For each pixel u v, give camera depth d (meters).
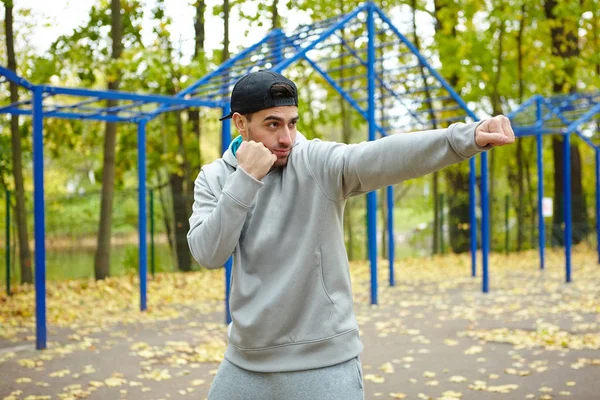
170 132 13.98
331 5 13.80
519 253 16.25
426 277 11.77
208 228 1.83
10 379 5.09
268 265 1.91
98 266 10.67
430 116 15.46
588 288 9.88
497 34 16.12
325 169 1.88
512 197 18.69
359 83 15.39
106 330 7.08
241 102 1.87
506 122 1.55
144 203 8.17
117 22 10.34
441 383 4.88
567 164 10.73
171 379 5.10
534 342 6.20
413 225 21.86
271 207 1.92
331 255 1.91
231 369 2.00
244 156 1.81
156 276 11.16
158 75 9.45
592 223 18.28
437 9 15.27
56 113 7.33
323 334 1.89
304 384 1.88
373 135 8.22
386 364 5.38
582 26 15.84
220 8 12.62
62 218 12.77
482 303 8.70
